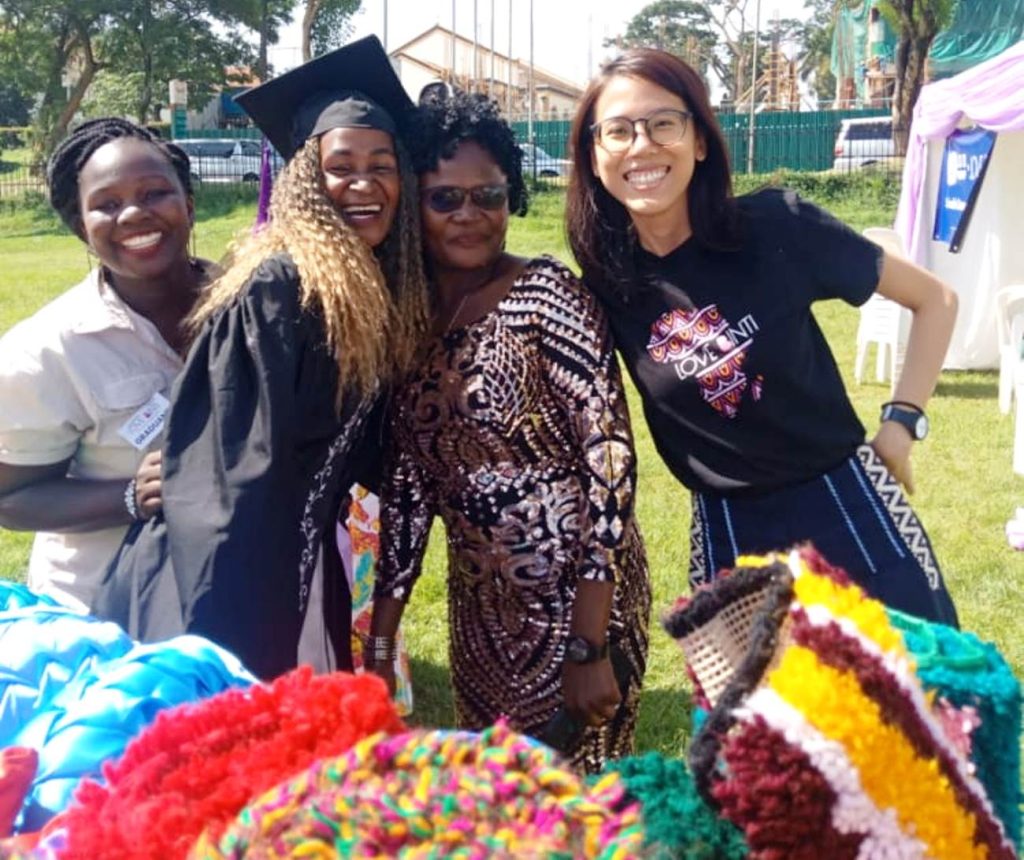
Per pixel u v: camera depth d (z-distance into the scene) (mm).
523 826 1178
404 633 5020
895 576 2607
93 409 2654
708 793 1249
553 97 53281
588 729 2789
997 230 10078
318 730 1420
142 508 2496
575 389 2613
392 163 2537
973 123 9430
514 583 2721
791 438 2613
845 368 10484
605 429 2588
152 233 2668
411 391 2697
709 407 2623
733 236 2572
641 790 1291
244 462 2262
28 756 1646
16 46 36656
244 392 2316
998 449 7879
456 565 2848
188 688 1778
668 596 5441
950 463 7555
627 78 2549
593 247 2682
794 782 1183
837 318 12945
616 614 2771
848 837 1194
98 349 2678
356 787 1206
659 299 2637
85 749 1668
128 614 2430
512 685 2793
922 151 10148
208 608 2197
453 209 2611
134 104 37938
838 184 23000
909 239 10383
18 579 5727
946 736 1352
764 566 1434
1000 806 1551
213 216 26062
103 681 1785
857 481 2658
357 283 2404
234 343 2334
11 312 14172
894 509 2658
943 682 1559
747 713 1227
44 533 2764
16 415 2623
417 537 2902
